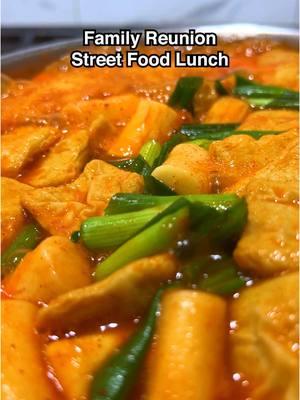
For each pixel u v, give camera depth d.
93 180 0.15
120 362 0.11
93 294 0.12
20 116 0.20
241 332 0.11
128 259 0.12
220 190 0.15
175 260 0.12
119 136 0.19
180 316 0.11
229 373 0.11
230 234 0.12
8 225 0.15
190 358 0.11
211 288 0.12
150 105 0.19
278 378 0.10
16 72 0.23
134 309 0.12
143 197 0.13
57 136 0.18
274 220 0.12
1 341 0.11
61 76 0.23
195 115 0.21
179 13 0.38
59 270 0.12
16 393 0.11
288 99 0.20
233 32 0.25
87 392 0.11
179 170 0.15
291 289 0.11
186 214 0.12
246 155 0.15
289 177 0.13
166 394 0.11
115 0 0.37
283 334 0.11
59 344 0.12
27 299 0.12
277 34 0.25
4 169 0.17
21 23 0.37
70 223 0.14
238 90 0.21
